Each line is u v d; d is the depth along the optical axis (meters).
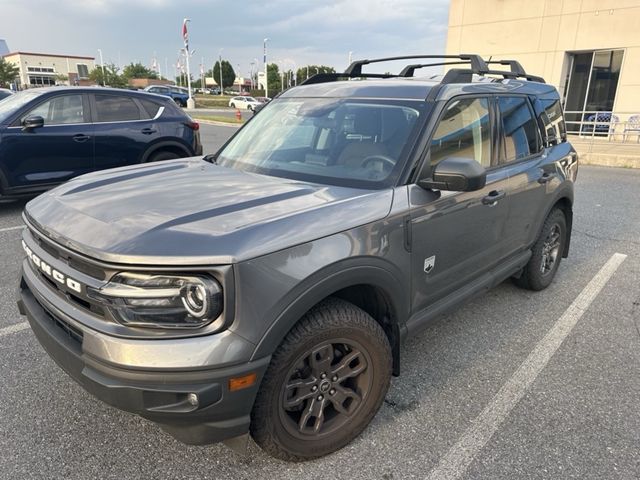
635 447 2.56
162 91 46.06
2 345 3.41
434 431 2.65
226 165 3.22
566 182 4.31
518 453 2.50
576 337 3.72
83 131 6.89
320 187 2.60
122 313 1.89
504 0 20.20
